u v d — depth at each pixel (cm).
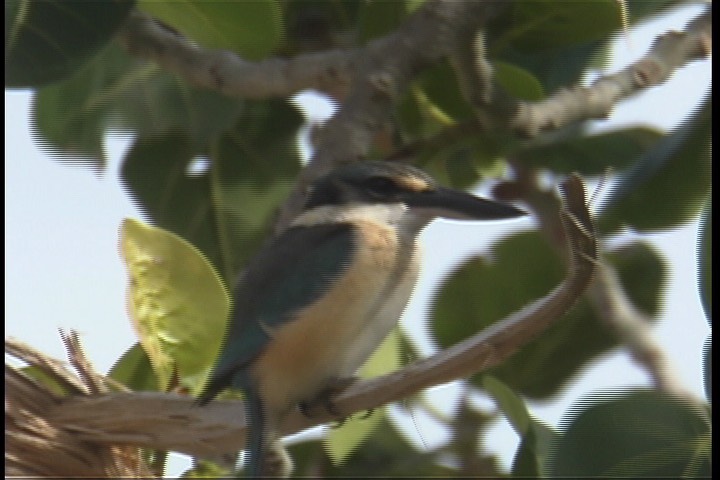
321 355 893
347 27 1027
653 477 824
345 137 936
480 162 1059
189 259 893
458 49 925
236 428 841
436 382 767
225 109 1044
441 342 1066
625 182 984
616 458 828
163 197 1062
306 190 946
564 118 965
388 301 926
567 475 830
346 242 920
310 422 884
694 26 998
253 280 926
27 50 862
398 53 926
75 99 1038
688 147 966
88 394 838
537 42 974
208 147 1070
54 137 1038
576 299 701
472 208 952
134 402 832
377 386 806
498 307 1066
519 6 953
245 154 1076
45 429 824
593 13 948
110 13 869
